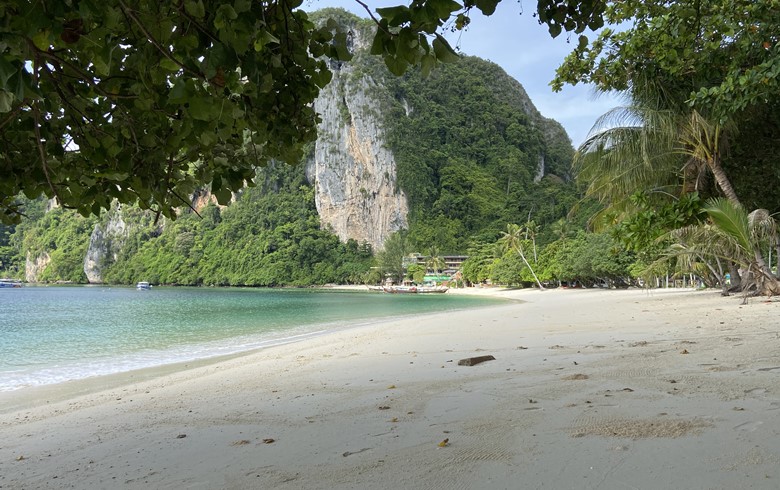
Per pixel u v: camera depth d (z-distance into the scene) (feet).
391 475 9.88
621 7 25.72
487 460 10.18
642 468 8.95
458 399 16.40
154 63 6.19
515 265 253.24
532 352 27.40
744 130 43.88
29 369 41.63
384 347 38.14
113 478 11.62
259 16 5.67
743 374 16.01
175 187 9.07
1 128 7.32
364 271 407.03
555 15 7.95
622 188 57.41
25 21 4.70
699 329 32.60
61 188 8.61
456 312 98.22
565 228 253.24
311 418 15.75
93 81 6.92
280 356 39.34
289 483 10.01
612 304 81.10
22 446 16.48
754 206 52.60
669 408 12.76
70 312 134.72
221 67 5.60
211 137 6.65
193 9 5.46
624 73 30.35
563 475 9.00
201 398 22.40
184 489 10.34
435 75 547.08
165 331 76.38
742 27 21.99
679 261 68.08
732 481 8.10
